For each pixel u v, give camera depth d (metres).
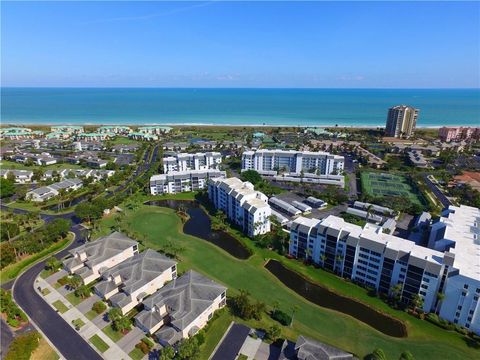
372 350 92.25
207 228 168.88
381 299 113.75
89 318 102.56
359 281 122.81
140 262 117.19
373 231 126.12
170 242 152.25
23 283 119.81
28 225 167.88
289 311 107.94
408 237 156.38
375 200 195.75
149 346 91.19
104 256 124.38
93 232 155.75
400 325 102.19
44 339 94.25
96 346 91.88
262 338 95.19
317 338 96.06
